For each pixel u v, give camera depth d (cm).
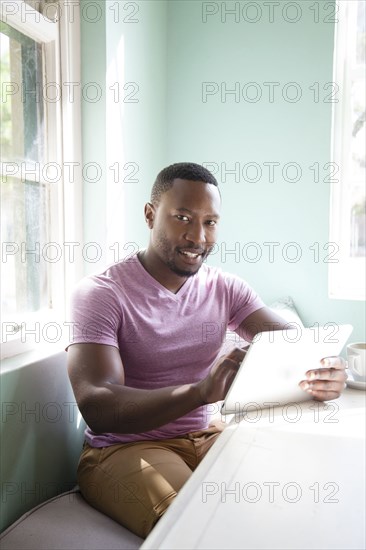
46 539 100
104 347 114
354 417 109
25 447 121
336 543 62
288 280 199
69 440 139
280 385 112
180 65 205
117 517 106
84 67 154
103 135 154
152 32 189
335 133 196
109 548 97
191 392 101
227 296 142
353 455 89
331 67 189
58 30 146
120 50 163
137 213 181
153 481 103
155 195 131
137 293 125
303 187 196
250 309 145
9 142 132
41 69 144
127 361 125
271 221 200
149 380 126
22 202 137
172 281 130
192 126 205
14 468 117
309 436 98
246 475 81
